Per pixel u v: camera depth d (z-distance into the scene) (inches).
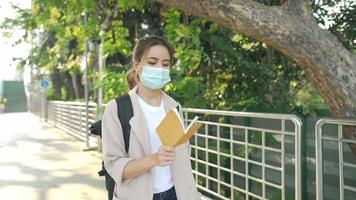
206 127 222.4
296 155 153.4
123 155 94.9
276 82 286.4
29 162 387.5
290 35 147.5
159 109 99.7
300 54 149.5
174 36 251.1
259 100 282.4
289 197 198.1
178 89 258.7
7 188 282.0
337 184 177.2
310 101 285.9
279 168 168.9
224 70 291.0
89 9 288.2
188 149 101.7
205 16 155.0
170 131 88.4
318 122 141.6
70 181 302.5
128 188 94.3
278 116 161.8
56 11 351.9
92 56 462.3
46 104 1034.1
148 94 99.8
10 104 2090.3
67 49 569.6
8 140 582.2
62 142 554.3
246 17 148.0
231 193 204.2
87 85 498.9
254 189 226.2
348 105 147.7
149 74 97.4
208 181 223.0
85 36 355.6
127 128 95.5
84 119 549.3
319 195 143.0
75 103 617.6
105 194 264.4
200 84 269.9
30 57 577.3
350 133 150.9
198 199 103.0
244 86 287.1
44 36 624.4
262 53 294.2
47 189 278.7
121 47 318.3
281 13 149.2
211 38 272.8
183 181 98.4
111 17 335.9
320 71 149.6
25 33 452.8
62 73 890.7
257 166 223.0
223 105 282.4
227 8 149.0
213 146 237.3
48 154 438.6
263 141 178.4
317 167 143.4
